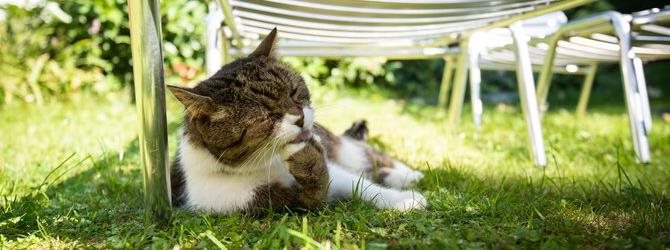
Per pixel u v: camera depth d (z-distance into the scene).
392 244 0.69
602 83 3.09
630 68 1.09
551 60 1.29
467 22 1.11
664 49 1.20
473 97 1.57
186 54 2.37
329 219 0.80
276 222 0.79
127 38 2.30
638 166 1.18
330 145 1.07
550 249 0.66
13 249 0.72
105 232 0.78
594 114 2.28
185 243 0.73
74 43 2.36
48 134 1.51
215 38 1.12
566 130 1.75
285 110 0.84
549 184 1.01
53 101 2.11
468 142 1.49
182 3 2.35
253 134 0.82
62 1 2.28
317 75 2.64
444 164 1.11
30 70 2.15
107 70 2.36
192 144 0.86
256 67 0.87
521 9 1.04
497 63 1.79
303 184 0.82
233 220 0.79
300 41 1.34
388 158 1.16
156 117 0.74
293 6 0.95
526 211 0.82
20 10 2.21
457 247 0.67
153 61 0.72
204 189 0.87
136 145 1.35
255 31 1.14
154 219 0.77
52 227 0.79
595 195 0.92
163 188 0.76
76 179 1.05
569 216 0.80
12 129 1.58
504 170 1.14
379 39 1.23
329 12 0.98
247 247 0.71
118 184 1.00
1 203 0.89
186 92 0.79
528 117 1.18
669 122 2.11
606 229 0.75
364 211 0.81
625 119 2.11
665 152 1.43
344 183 0.91
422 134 1.59
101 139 1.36
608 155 1.34
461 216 0.80
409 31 1.13
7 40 2.17
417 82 2.96
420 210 0.83
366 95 2.72
